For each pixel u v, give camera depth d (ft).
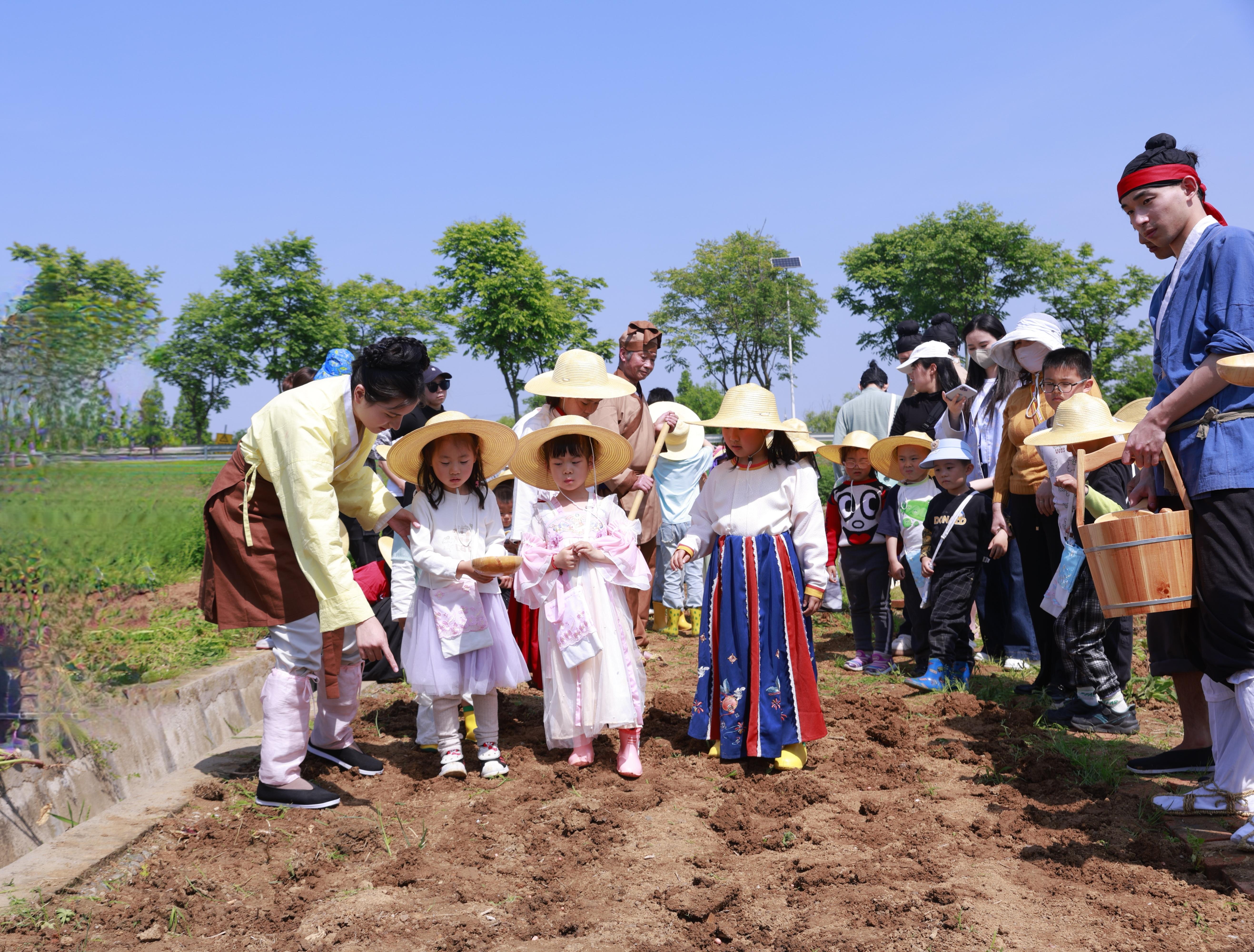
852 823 11.96
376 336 155.22
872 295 171.83
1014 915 9.35
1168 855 10.53
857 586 21.09
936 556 18.99
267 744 12.62
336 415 12.57
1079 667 15.58
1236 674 10.39
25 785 11.31
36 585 12.89
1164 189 11.34
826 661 22.26
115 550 14.34
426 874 10.62
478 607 14.16
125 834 11.13
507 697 19.26
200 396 137.69
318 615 12.81
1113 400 138.00
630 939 9.16
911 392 24.29
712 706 15.06
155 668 15.85
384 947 9.07
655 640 25.22
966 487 19.12
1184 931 8.95
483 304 129.80
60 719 12.35
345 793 13.47
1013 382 20.18
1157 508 11.66
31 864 10.22
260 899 10.05
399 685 19.99
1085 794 12.74
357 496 13.93
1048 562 17.84
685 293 204.13
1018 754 14.52
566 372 17.22
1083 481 11.35
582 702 14.02
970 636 19.20
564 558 14.08
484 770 14.26
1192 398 10.52
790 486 14.98
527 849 11.38
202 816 12.25
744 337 204.85
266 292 146.30
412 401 12.59
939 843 11.25
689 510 25.85
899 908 9.44
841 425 28.40
